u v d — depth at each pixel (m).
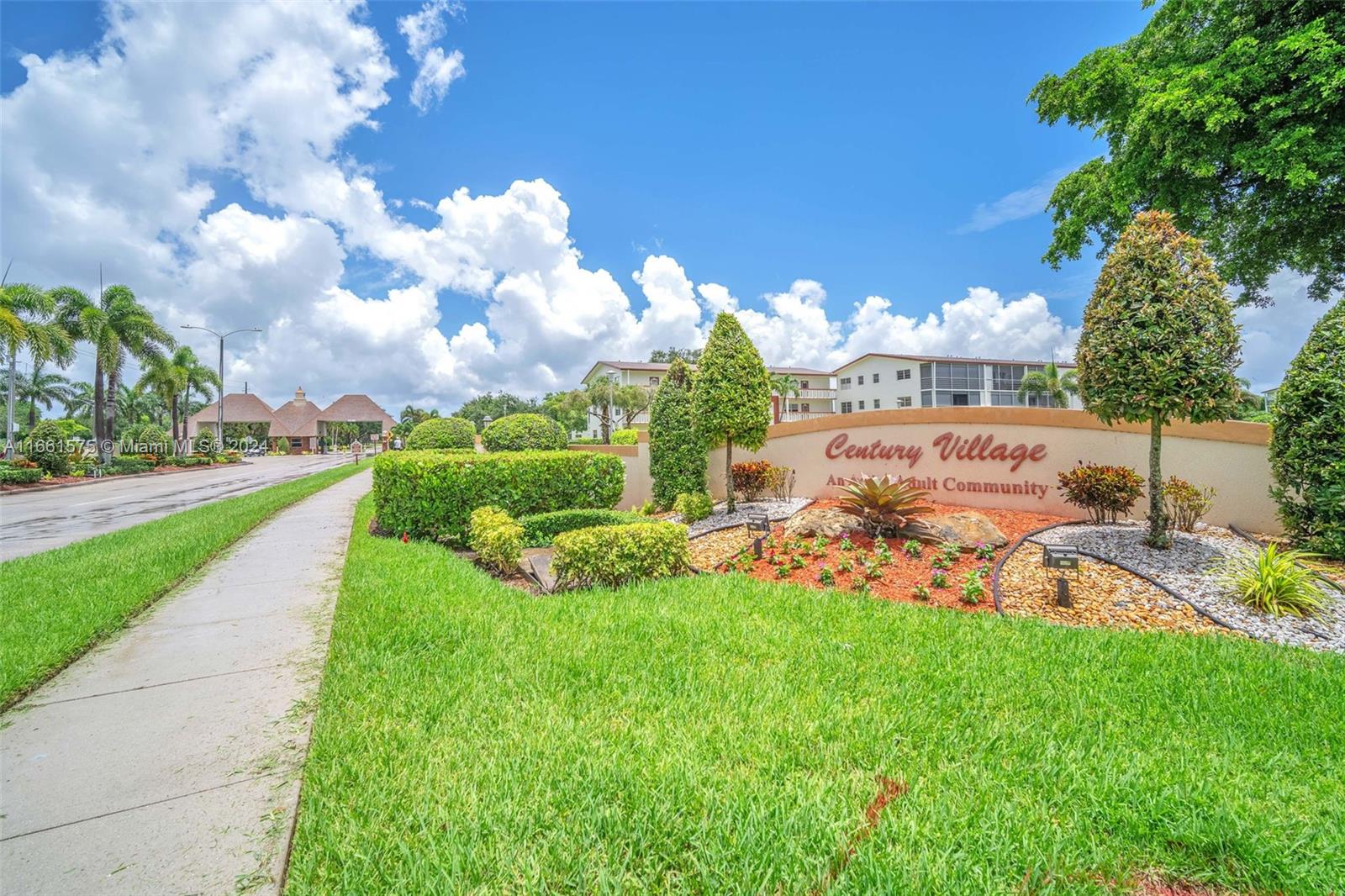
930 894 1.92
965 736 2.91
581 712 3.16
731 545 7.89
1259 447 7.18
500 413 88.56
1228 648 4.09
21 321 24.97
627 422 45.75
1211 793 2.47
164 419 70.31
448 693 3.38
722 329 9.78
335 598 5.71
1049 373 46.69
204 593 5.90
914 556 6.41
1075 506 8.11
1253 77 10.11
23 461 24.78
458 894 1.91
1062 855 2.12
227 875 2.02
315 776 2.57
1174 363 5.71
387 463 9.27
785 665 3.78
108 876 2.01
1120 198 12.70
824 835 2.17
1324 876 2.02
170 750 2.88
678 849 2.14
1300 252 13.19
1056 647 4.09
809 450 10.75
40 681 3.72
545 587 6.11
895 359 49.28
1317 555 5.72
